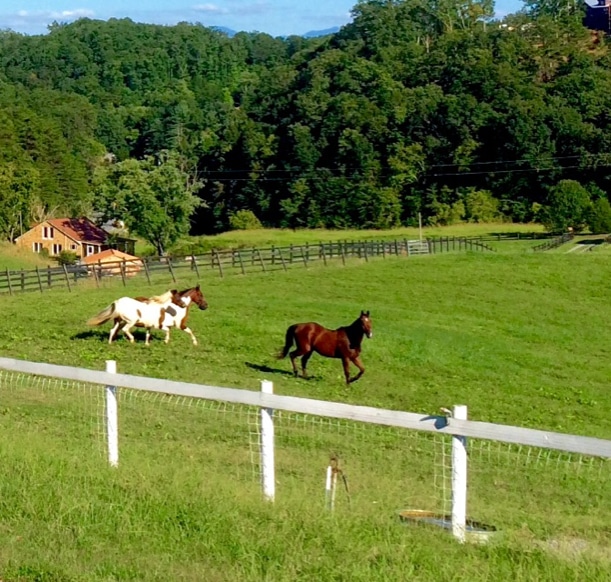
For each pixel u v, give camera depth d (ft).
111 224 361.10
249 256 165.48
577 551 26.71
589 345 118.21
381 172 381.60
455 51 450.71
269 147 392.47
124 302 89.92
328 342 80.28
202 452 43.83
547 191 374.43
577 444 24.32
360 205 376.68
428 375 89.71
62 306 113.19
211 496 30.66
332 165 386.73
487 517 32.58
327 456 45.21
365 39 555.28
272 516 28.78
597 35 540.52
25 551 26.08
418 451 48.21
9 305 113.70
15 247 286.46
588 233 304.71
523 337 118.93
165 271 154.20
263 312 115.24
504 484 42.60
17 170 333.62
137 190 298.56
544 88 416.26
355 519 28.78
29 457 35.37
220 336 97.60
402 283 145.07
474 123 388.78
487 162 386.32
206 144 416.05
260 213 393.70
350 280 145.28
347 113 388.78
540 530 30.99
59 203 378.32
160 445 44.75
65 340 91.50
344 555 25.67
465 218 377.30
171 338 95.14
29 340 90.63
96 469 34.12
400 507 32.45
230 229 393.29
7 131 364.17
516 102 387.34
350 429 53.01
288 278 144.66
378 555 25.63
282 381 79.10
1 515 29.25
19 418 50.31
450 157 387.75
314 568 24.73
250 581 24.02
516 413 75.00
